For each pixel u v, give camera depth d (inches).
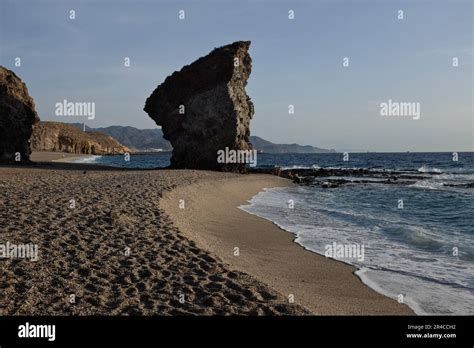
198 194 888.3
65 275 316.8
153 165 2908.5
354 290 373.7
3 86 1584.6
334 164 3735.2
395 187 1512.1
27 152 1697.8
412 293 367.2
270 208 927.7
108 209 551.2
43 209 529.3
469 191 1344.7
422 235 605.6
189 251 400.2
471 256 499.5
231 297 295.9
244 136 1882.4
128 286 304.3
